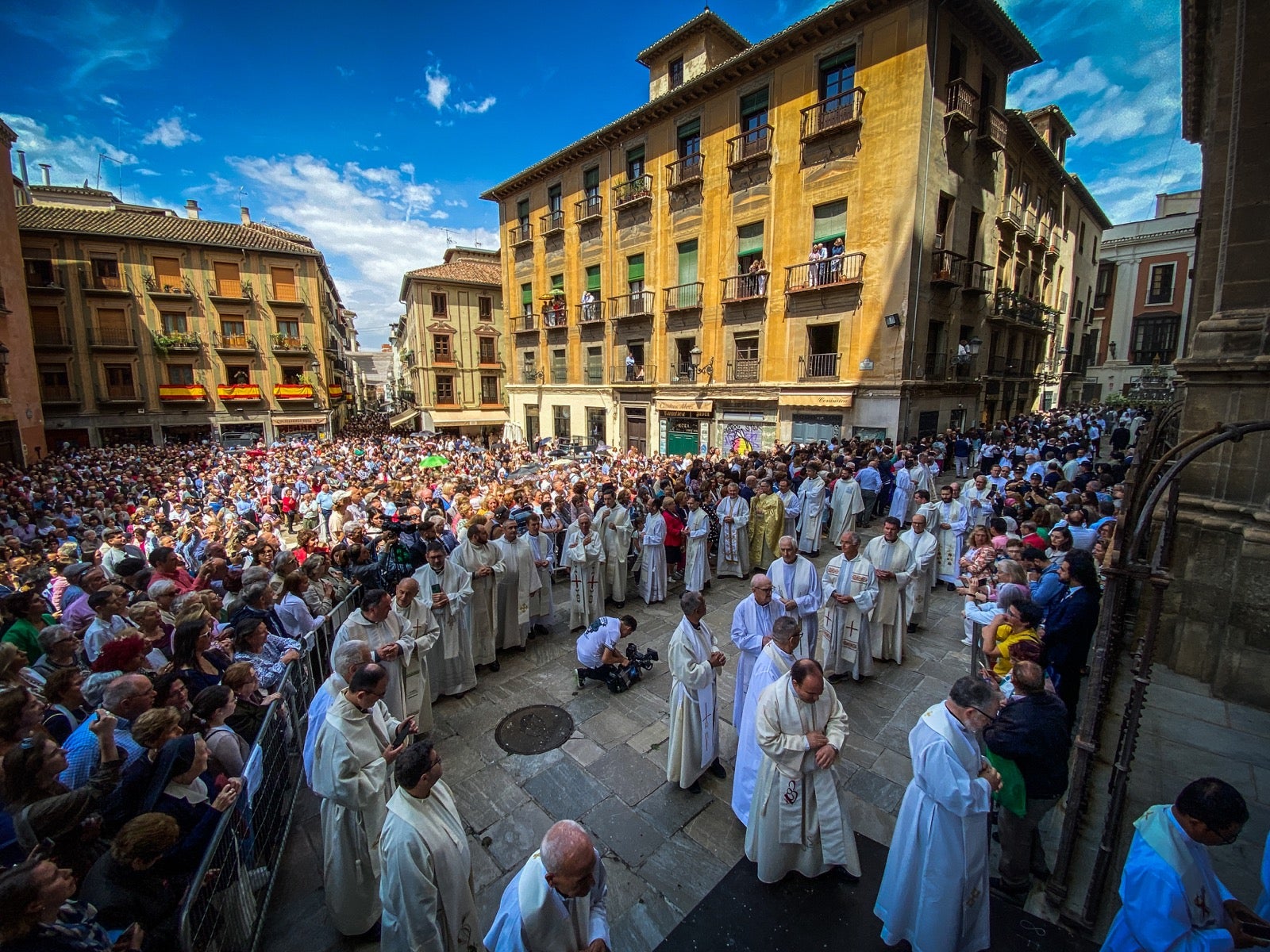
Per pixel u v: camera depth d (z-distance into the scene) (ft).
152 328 104.01
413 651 17.01
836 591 20.76
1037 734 11.13
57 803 8.66
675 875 12.76
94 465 73.31
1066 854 11.14
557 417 98.84
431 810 9.61
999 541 22.90
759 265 66.33
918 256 54.70
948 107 55.93
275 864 13.02
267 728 13.37
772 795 11.98
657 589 29.22
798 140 61.21
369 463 70.44
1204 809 7.78
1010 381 78.38
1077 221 104.47
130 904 8.59
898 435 55.62
